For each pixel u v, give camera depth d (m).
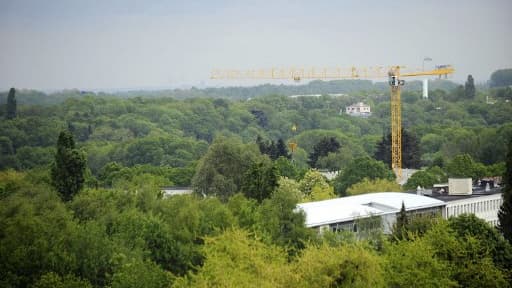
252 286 161.12
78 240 193.88
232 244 190.75
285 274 167.50
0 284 177.38
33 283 181.12
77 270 190.25
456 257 195.12
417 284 178.75
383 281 174.50
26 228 198.00
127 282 173.75
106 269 191.62
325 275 166.75
